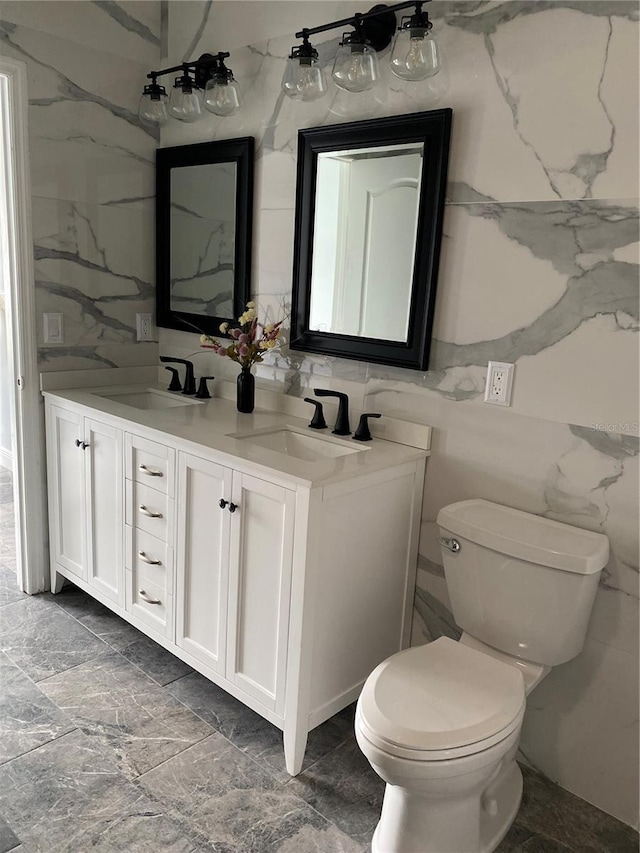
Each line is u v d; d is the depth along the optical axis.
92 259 2.71
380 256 2.09
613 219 1.64
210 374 2.79
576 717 1.87
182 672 2.32
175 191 2.76
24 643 2.44
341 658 1.97
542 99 1.71
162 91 2.48
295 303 2.36
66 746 1.94
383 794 1.84
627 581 1.73
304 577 1.75
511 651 1.76
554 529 1.77
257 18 2.37
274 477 1.78
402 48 1.79
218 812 1.74
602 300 1.68
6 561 3.11
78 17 2.49
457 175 1.90
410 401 2.11
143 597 2.33
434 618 2.16
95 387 2.77
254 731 2.05
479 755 1.42
